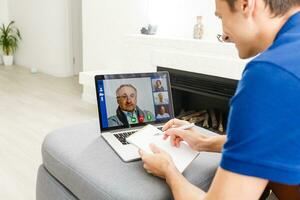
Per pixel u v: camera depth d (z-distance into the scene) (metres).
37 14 4.72
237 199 0.52
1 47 5.30
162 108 1.21
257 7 0.55
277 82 0.47
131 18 3.05
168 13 2.95
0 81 4.08
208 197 0.56
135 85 1.17
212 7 2.57
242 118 0.49
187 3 2.77
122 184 0.82
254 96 0.48
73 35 4.61
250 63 0.51
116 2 3.13
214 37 2.61
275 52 0.50
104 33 3.33
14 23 5.26
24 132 2.39
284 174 0.49
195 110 2.60
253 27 0.57
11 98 3.32
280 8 0.55
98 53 3.46
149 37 2.66
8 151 2.05
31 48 5.01
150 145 0.93
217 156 1.01
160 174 0.82
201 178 0.89
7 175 1.74
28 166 1.86
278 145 0.48
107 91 1.12
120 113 1.13
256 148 0.48
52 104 3.16
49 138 1.09
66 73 4.62
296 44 0.50
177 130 1.00
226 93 2.15
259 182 0.51
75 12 4.56
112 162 0.93
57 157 0.99
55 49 4.57
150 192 0.79
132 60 2.88
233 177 0.51
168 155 0.87
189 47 2.38
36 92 3.61
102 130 1.10
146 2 3.10
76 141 1.06
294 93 0.46
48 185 1.07
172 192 0.75
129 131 1.12
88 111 2.98
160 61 2.57
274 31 0.56
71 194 0.97
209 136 1.04
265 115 0.47
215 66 2.17
